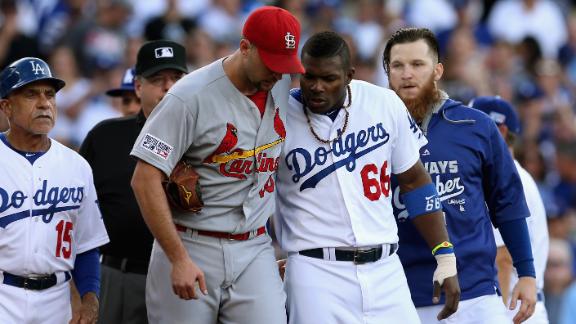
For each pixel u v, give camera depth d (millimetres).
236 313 20953
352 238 21609
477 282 23859
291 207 21953
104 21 49250
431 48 23922
